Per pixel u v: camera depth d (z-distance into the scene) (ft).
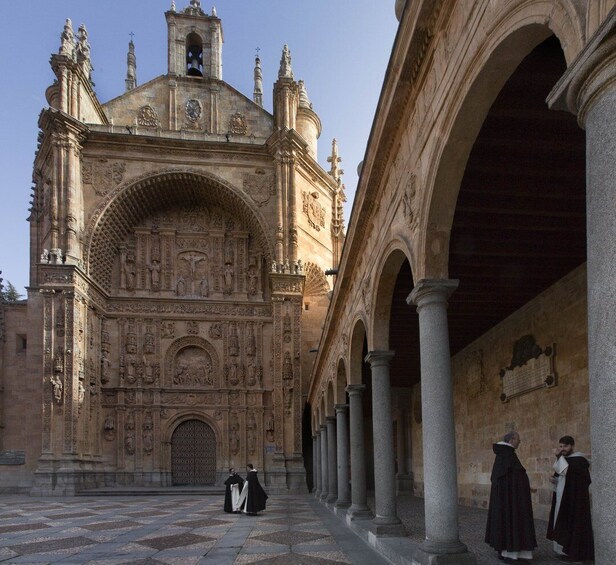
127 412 130.11
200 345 136.36
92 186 132.26
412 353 68.13
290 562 33.63
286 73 145.89
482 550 30.66
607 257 10.78
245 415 132.87
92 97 139.23
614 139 10.77
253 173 140.97
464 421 65.67
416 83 26.35
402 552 30.86
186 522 59.57
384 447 38.06
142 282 138.92
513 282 42.11
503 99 22.48
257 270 142.72
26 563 36.04
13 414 135.03
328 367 81.15
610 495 10.58
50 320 118.21
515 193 28.71
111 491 112.37
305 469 130.82
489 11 17.69
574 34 12.53
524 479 27.17
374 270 39.19
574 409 39.47
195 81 151.02
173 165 137.69
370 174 35.27
